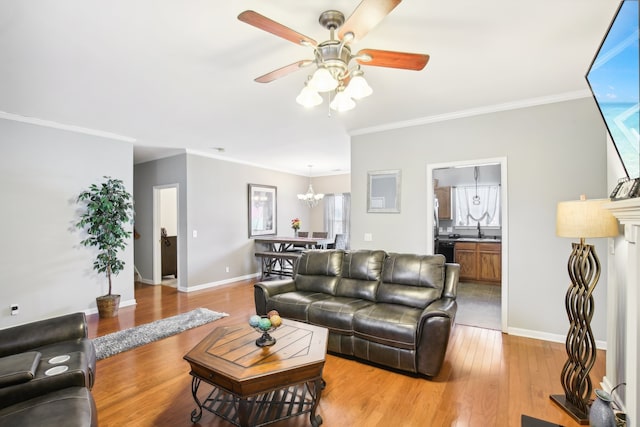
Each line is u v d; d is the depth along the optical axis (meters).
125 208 4.40
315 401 1.94
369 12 1.46
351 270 3.51
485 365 2.76
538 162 3.37
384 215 4.29
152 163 6.23
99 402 2.22
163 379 2.54
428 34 2.14
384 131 4.29
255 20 1.52
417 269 3.13
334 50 1.88
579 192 3.20
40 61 2.42
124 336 3.41
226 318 4.07
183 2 1.78
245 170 6.91
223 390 1.81
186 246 5.64
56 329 2.18
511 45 2.28
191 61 2.46
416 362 2.53
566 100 3.23
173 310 4.43
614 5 1.83
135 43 2.20
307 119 3.97
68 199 4.05
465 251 6.24
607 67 1.42
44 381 1.60
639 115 1.28
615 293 2.18
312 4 1.83
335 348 2.96
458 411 2.11
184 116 3.78
